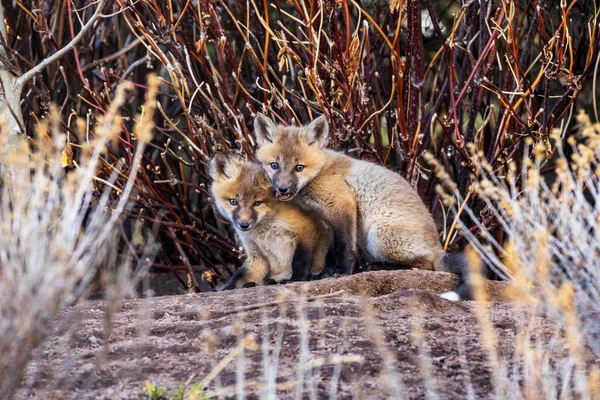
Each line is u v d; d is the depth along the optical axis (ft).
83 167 24.76
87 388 19.84
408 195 35.99
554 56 44.01
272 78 46.50
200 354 22.58
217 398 19.39
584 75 39.04
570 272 23.06
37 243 19.72
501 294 31.58
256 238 37.99
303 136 37.24
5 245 20.26
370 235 36.04
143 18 41.96
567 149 46.06
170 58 50.57
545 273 22.56
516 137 39.93
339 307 26.35
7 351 18.49
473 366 21.58
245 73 49.98
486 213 39.47
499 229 41.50
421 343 22.80
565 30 37.96
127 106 54.29
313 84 38.42
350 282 31.09
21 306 18.79
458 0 51.47
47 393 19.58
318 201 36.86
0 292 18.88
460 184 42.06
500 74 47.50
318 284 30.68
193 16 42.96
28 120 47.80
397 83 40.06
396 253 35.17
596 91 50.16
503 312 27.09
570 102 38.99
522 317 25.32
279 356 22.18
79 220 20.75
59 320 25.91
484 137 44.60
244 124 41.32
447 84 45.01
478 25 43.37
